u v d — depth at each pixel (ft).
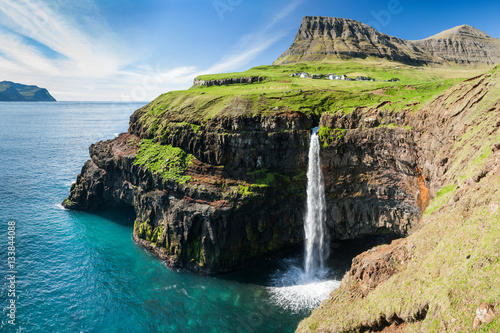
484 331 58.49
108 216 293.43
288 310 167.12
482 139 118.83
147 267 208.95
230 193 212.23
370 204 228.63
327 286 187.83
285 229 229.04
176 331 153.07
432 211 117.50
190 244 209.87
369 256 120.37
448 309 67.82
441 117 164.35
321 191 231.71
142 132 305.94
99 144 324.19
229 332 152.15
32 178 379.76
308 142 229.66
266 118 233.55
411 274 92.12
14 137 655.35
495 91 132.16
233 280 195.72
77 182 315.78
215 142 235.40
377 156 214.28
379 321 90.27
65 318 159.43
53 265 206.69
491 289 62.90
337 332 102.27
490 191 87.10
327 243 234.17
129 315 163.43
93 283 189.37
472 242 78.02
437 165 154.40
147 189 238.27
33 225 262.67
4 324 151.33
